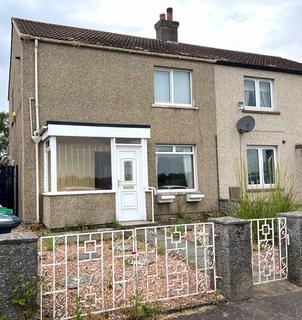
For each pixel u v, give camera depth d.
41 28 12.27
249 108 13.51
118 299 4.37
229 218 4.81
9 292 3.48
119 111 11.37
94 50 11.20
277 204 7.97
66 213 9.43
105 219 9.88
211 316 4.13
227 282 4.57
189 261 6.12
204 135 12.48
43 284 3.84
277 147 13.87
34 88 10.45
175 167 12.15
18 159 12.22
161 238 8.05
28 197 10.20
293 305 4.45
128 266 5.70
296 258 5.20
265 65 13.72
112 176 10.22
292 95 14.40
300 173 14.02
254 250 6.74
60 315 3.91
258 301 4.56
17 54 12.23
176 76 12.52
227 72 13.13
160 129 11.84
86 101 10.97
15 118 13.39
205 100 12.62
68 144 9.99
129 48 11.57
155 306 4.19
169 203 11.60
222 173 12.63
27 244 3.59
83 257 6.21
